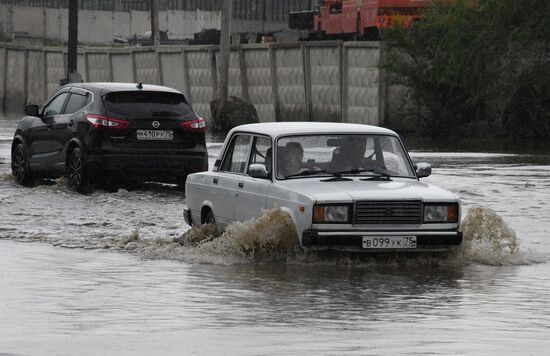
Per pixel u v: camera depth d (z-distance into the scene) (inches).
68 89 1663.4
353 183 989.2
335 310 738.8
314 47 3727.9
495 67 3253.0
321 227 939.3
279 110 3895.2
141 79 4515.3
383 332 661.3
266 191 995.9
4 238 1119.6
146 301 769.6
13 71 5359.3
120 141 1576.0
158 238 1087.0
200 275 890.7
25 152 1700.3
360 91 3553.2
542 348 616.7
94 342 628.7
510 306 761.0
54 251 1029.2
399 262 970.7
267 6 5767.7
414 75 3383.4
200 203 1107.3
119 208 1386.6
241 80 4047.7
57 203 1434.5
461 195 1563.7
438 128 3435.0
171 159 1592.0
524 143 3043.8
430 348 613.0
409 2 3540.8
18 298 778.8
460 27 3270.2
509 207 1430.9
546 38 3196.4
